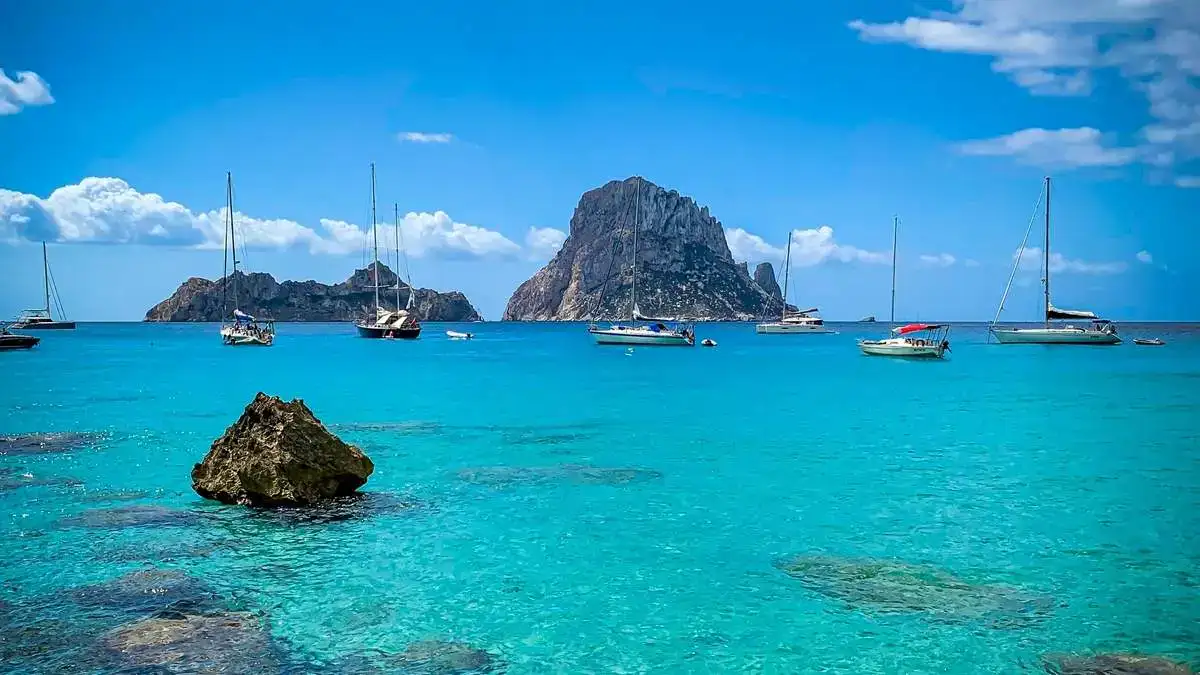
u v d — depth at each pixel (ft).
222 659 30.96
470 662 31.37
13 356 253.03
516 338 499.51
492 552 45.14
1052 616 35.81
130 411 108.58
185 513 52.29
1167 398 131.85
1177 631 34.19
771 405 120.88
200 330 647.56
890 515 53.72
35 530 48.06
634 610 36.73
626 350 316.60
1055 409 116.06
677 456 76.23
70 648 31.48
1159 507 55.88
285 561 43.04
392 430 92.94
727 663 31.45
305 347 329.93
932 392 143.33
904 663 31.35
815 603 37.52
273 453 54.08
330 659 31.30
